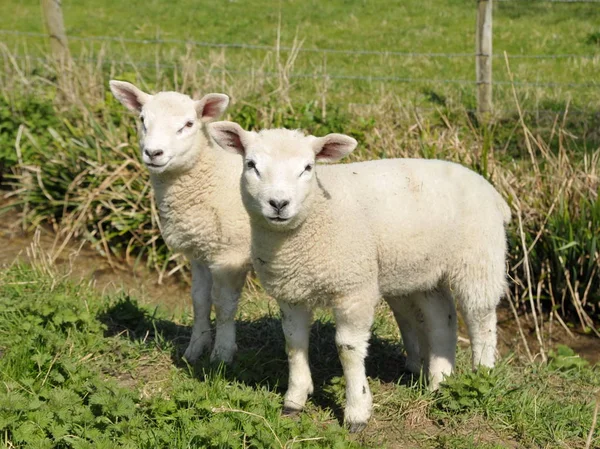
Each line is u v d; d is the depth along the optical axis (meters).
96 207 7.02
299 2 16.03
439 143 6.70
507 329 6.09
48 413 3.68
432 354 4.43
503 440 3.99
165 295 6.34
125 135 7.18
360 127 7.23
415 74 10.70
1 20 14.96
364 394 3.94
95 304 5.37
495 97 9.16
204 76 7.85
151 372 4.57
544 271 6.15
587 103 8.72
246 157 3.65
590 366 5.39
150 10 15.72
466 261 4.17
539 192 6.43
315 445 3.60
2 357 4.41
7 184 7.78
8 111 7.57
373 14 14.91
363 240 3.78
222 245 4.54
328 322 5.29
